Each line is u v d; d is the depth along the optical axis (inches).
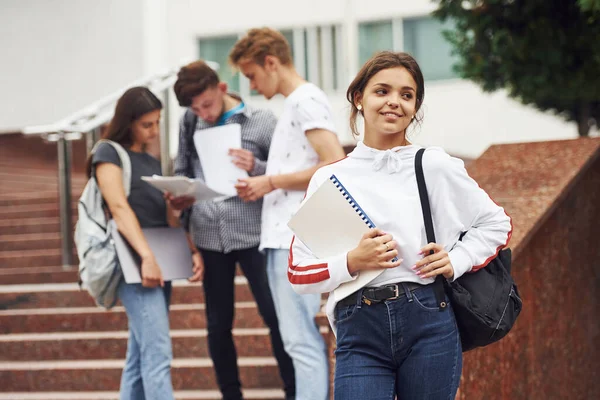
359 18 641.0
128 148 187.0
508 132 607.5
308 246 121.8
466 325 119.3
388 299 116.9
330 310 122.1
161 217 190.2
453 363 116.7
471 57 308.5
